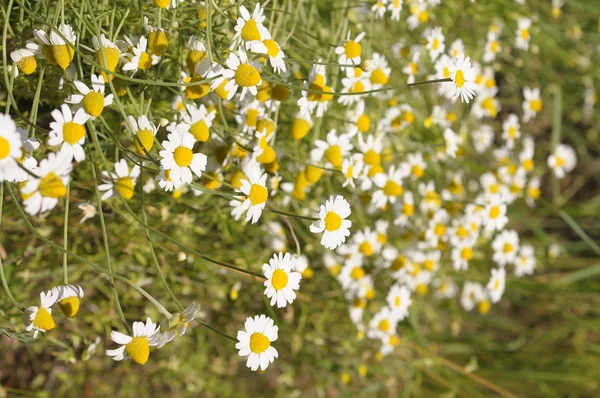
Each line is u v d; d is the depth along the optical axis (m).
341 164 0.57
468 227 0.70
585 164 1.11
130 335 0.46
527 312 1.00
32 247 0.58
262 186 0.50
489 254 0.88
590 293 0.91
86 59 0.45
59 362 0.68
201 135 0.49
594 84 0.97
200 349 0.68
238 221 0.61
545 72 0.91
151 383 0.71
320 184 0.63
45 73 0.50
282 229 0.64
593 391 0.90
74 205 0.56
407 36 0.68
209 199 0.59
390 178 0.61
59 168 0.45
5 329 0.46
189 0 0.53
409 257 0.69
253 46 0.48
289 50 0.58
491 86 0.77
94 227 0.58
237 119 0.54
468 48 0.78
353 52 0.56
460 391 0.81
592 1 0.90
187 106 0.51
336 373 0.74
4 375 0.67
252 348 0.49
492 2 0.73
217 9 0.49
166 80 0.54
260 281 0.63
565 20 0.92
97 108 0.46
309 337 0.68
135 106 0.48
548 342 0.92
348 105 0.61
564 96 0.98
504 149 0.82
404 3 0.66
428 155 0.71
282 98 0.52
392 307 0.67
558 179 1.11
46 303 0.46
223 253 0.63
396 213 0.67
